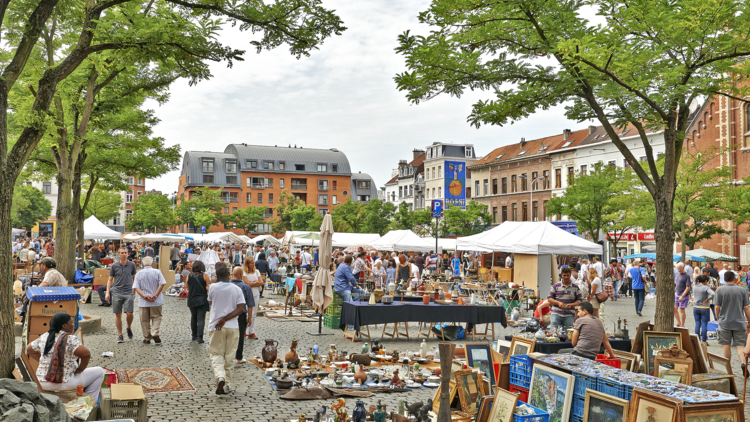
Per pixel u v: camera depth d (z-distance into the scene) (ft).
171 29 25.96
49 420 15.71
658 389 16.80
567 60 28.99
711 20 29.22
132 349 36.45
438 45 31.14
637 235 137.80
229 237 145.18
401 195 294.25
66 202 55.67
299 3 26.22
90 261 77.30
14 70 22.31
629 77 29.71
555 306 34.78
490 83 33.09
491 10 30.71
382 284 73.97
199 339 39.83
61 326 21.29
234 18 26.37
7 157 21.68
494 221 207.92
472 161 251.19
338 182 362.53
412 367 31.86
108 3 25.82
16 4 23.26
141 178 77.87
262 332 45.75
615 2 31.73
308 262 104.83
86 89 58.13
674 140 32.68
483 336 45.62
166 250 79.15
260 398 25.94
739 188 96.02
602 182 112.98
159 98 67.82
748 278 86.58
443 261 116.47
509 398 19.63
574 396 19.08
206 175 332.19
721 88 33.60
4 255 20.86
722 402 15.64
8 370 20.77
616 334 31.68
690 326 55.31
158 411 23.20
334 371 30.12
